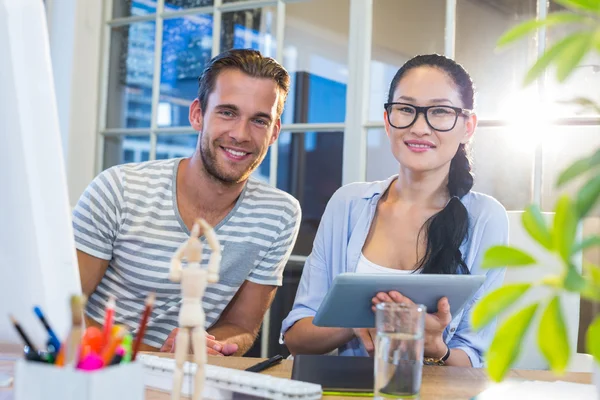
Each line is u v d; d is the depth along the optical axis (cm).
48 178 89
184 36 283
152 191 172
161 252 169
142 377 73
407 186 166
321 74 250
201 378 79
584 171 52
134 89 295
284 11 259
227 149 165
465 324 153
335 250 169
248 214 172
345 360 118
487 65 221
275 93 168
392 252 165
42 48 89
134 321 172
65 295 90
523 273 156
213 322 173
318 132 250
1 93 86
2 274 88
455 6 226
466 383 110
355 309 113
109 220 168
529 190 215
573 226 51
